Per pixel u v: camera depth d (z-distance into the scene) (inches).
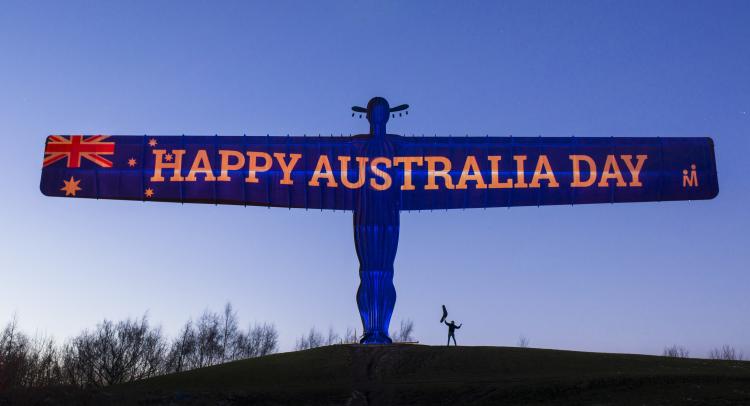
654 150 1451.8
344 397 933.8
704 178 1441.9
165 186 1405.0
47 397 955.3
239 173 1412.4
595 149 1449.3
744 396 807.1
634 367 1067.3
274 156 1423.5
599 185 1430.9
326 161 1419.8
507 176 1425.9
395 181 1407.5
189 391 991.0
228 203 1408.7
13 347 1825.8
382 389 956.6
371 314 1337.4
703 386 866.8
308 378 1093.8
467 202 1416.1
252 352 2682.1
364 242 1370.6
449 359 1146.0
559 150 1445.6
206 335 2544.3
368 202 1389.0
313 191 1411.2
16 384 1697.8
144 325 2198.6
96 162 1406.3
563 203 1425.9
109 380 2049.7
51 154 1403.8
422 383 989.8
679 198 1438.2
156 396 954.1
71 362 2020.2
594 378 911.7
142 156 1414.9
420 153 1427.2
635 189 1433.3
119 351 2084.2
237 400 936.3
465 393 912.3
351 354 1207.6
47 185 1392.7
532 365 1100.5
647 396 833.5
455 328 1288.1
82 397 961.5
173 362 2386.8
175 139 1428.4
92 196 1397.6
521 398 877.2
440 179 1417.3
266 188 1409.9
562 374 1014.4
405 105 1444.4
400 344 1289.4
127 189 1402.6
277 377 1105.4
